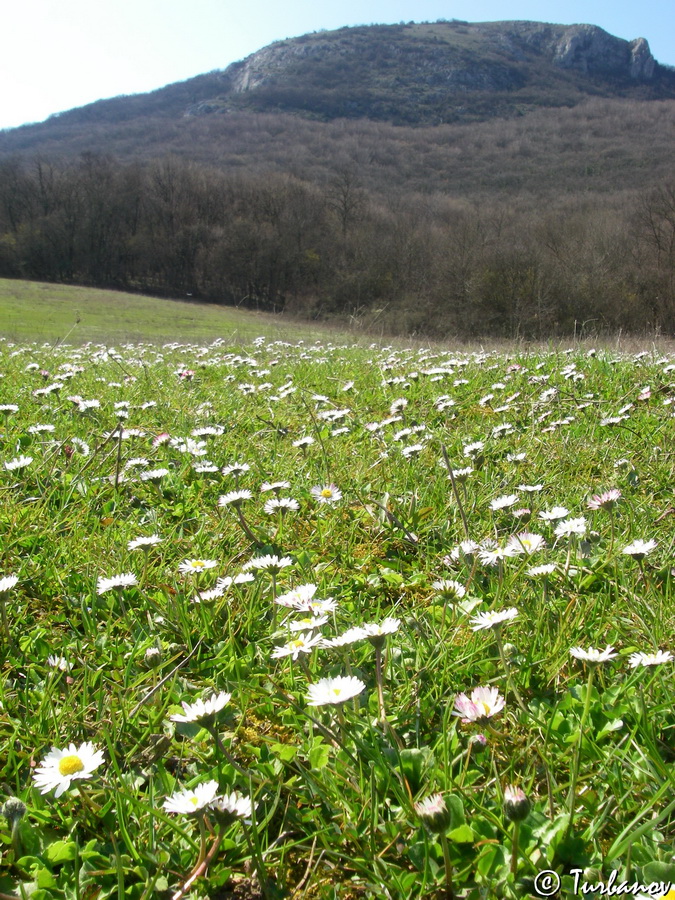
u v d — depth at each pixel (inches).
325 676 84.8
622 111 4936.0
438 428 198.5
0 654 89.0
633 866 56.2
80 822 65.4
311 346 596.7
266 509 126.6
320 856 60.4
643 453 160.1
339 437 191.9
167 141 5457.7
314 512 137.3
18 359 366.9
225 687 85.0
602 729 72.6
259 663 89.5
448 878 54.9
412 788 66.8
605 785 66.2
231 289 2615.7
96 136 5900.6
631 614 92.8
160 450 173.6
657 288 1360.7
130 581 96.1
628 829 57.1
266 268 2431.1
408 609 101.3
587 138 4148.6
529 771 68.7
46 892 58.2
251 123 5649.6
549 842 58.5
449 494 140.5
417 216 2281.0
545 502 133.0
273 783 69.2
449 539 124.0
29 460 143.8
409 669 85.7
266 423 201.9
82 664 88.7
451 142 4451.3
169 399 243.8
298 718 78.4
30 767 71.1
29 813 65.3
